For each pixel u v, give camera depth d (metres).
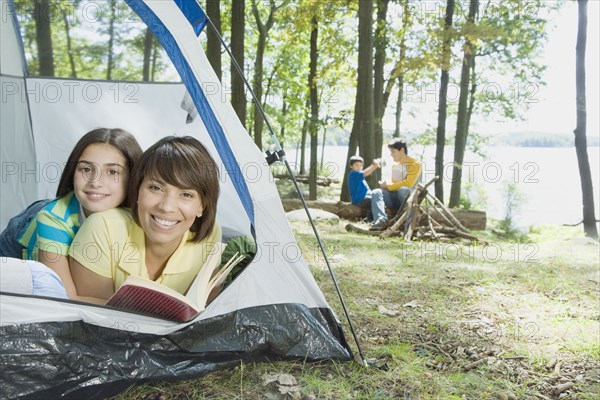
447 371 2.61
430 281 4.32
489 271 4.79
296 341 2.54
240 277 2.50
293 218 7.55
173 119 4.10
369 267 4.75
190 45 2.59
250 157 2.63
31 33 9.69
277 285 2.59
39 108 4.12
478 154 19.30
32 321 2.04
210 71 2.62
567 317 3.50
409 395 2.34
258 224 2.61
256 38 17.86
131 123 4.16
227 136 2.60
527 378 2.56
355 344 2.88
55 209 2.36
